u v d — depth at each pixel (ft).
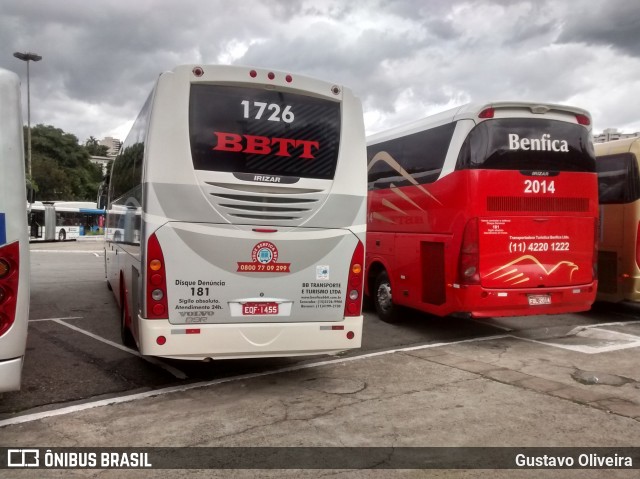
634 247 29.48
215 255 17.53
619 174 30.37
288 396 18.15
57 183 212.02
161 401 17.63
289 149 18.45
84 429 15.17
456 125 24.93
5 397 17.87
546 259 24.93
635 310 35.60
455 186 24.44
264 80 18.12
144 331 17.07
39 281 49.98
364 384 19.42
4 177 13.71
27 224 14.24
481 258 23.86
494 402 17.35
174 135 17.21
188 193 17.25
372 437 14.61
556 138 25.23
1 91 13.71
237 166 17.80
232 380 20.01
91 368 21.44
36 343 25.53
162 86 17.20
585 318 32.83
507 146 24.35
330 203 18.92
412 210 27.86
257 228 17.98
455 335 27.91
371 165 32.53
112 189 34.88
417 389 18.76
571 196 25.41
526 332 28.63
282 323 18.38
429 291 26.48
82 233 147.54
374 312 34.30
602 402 17.31
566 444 14.14
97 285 47.14
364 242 19.61
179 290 17.26
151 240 16.99
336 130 19.22
